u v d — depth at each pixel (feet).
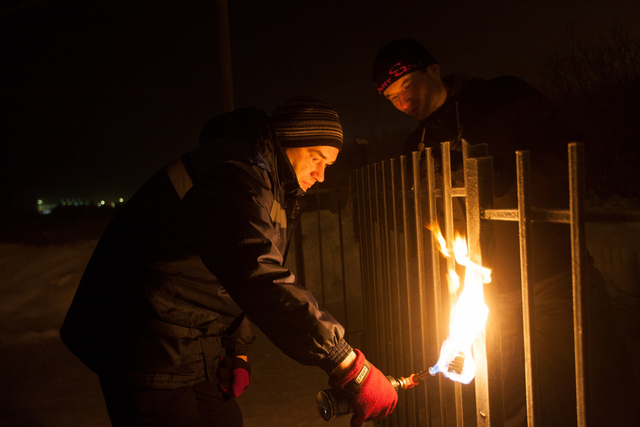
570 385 6.29
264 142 4.67
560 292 6.19
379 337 8.01
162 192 4.25
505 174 6.18
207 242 3.92
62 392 10.40
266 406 9.30
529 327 2.92
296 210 5.58
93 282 4.42
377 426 8.23
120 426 4.38
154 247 4.23
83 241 22.43
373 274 8.13
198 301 4.38
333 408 4.01
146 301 4.19
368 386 3.99
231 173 4.11
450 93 6.88
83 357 4.44
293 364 11.49
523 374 6.42
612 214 2.37
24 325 15.62
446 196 4.15
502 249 6.35
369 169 8.00
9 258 20.51
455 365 3.89
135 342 4.20
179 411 4.39
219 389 5.28
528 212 2.89
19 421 9.07
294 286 3.87
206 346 4.62
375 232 8.01
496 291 3.43
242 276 3.80
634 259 12.88
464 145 3.52
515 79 6.48
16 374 11.58
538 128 6.09
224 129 4.79
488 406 3.44
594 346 5.99
